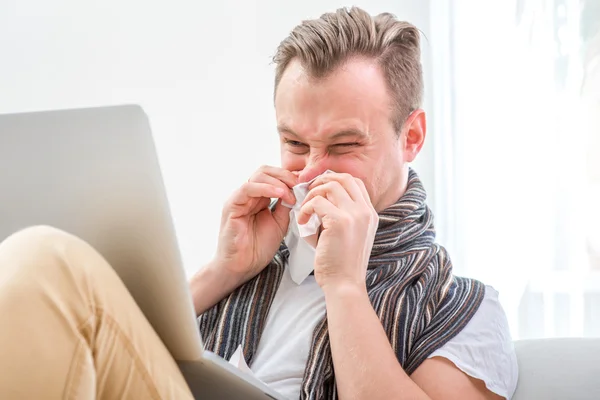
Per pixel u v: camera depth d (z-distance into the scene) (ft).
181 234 9.06
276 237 4.93
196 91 8.98
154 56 8.98
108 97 9.07
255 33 8.86
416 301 4.46
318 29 4.50
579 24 7.83
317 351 4.38
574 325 7.89
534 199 8.01
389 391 3.87
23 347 2.68
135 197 3.03
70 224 3.14
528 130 8.00
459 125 8.22
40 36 9.05
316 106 4.42
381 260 4.72
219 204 9.04
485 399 4.27
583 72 7.87
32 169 3.11
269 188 4.67
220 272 4.90
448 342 4.30
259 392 3.39
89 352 2.79
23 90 9.12
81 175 3.08
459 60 8.18
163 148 9.04
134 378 2.91
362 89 4.44
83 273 2.83
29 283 2.74
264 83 8.89
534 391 4.55
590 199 7.98
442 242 8.44
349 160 4.51
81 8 9.00
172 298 3.11
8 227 3.21
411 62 4.75
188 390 3.07
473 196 8.21
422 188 4.98
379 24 4.71
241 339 4.68
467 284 4.68
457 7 8.16
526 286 8.04
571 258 7.91
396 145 4.68
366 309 4.12
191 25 8.92
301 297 4.76
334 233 4.19
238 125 8.97
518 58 8.00
